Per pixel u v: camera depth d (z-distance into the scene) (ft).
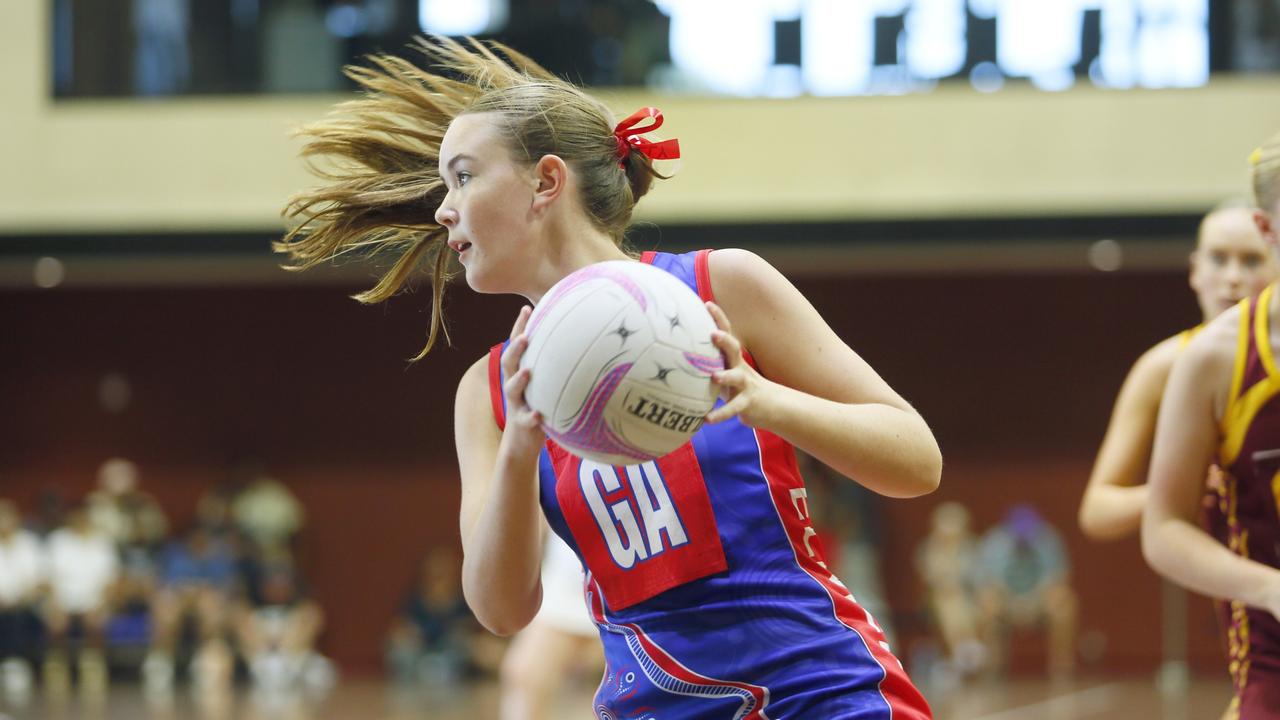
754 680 15.17
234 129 87.20
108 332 104.73
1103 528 23.63
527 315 14.24
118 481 89.56
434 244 18.39
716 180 85.10
